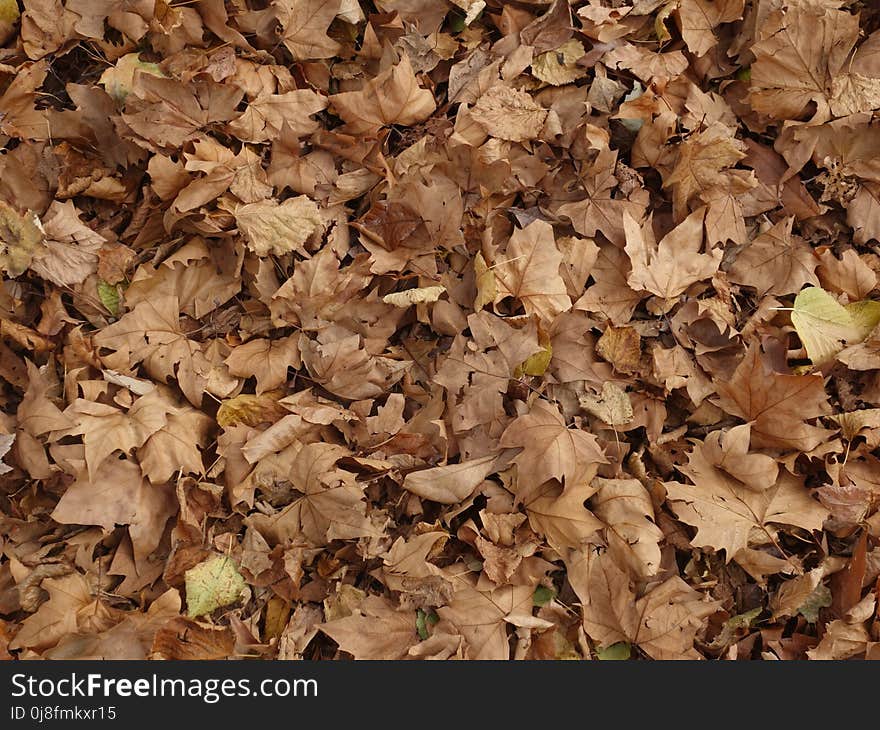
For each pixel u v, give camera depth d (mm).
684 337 2133
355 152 2162
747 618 1935
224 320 2070
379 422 2002
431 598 1870
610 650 1907
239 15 2168
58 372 1992
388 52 2227
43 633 1797
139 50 2133
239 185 2045
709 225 2164
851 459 2070
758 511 1995
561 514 1928
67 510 1845
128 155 2064
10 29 2098
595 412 2037
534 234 2062
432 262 2119
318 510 1904
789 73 2197
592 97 2238
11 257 1961
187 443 1925
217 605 1861
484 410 1995
